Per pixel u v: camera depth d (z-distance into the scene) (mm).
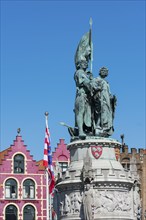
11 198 71000
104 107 33719
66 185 31844
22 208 70938
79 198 31359
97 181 31000
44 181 72312
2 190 70938
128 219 31453
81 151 32719
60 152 74688
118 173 31594
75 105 33969
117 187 31375
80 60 34781
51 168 51406
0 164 71750
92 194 30703
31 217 71125
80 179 31453
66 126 34281
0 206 70375
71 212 31531
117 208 31172
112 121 34125
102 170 31391
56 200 33844
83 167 31000
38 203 71500
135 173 32938
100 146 32594
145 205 83188
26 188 71938
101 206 30922
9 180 71562
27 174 72125
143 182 84188
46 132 51531
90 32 35625
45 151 50969
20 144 72938
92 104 33938
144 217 80750
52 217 60156
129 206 31844
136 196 32500
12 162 72125
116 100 34219
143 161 85250
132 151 85375
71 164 32969
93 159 32312
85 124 33625
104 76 34562
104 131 33469
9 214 70625
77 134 34000
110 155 32750
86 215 30578
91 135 33531
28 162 72500
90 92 33594
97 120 33938
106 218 30781
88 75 34812
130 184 31984
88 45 35312
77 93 34031
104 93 33844
